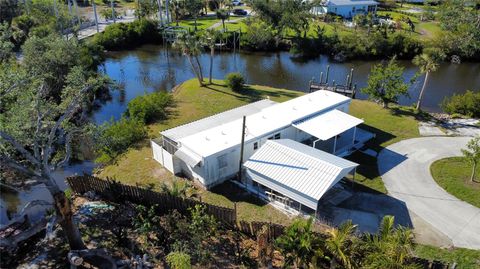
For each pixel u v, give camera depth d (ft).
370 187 95.14
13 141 59.93
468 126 130.52
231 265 67.82
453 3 287.69
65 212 65.31
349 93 160.97
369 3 327.47
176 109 146.72
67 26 237.04
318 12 320.91
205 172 93.04
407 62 234.79
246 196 92.32
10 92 67.46
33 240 74.84
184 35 179.32
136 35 270.26
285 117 113.19
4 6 239.09
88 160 116.16
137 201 84.94
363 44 240.53
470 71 213.87
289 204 88.07
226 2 344.08
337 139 118.21
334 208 86.79
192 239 71.05
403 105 158.10
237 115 120.57
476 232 79.41
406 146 116.16
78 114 148.05
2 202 93.35
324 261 63.87
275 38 258.98
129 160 109.50
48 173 63.67
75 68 100.99
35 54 136.56
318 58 242.99
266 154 94.84
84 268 65.67
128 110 145.89
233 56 246.68
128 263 67.00
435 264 63.67
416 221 82.79
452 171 102.01
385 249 59.93
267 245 68.49
